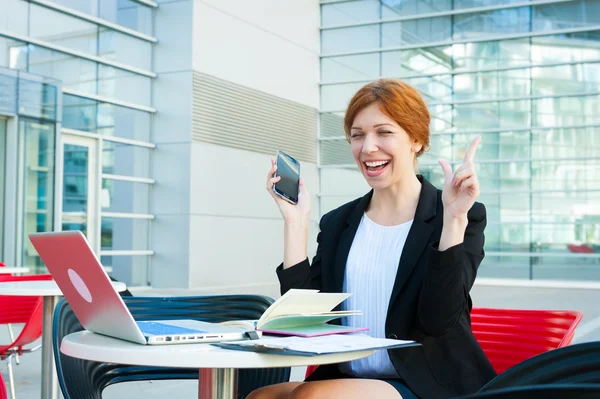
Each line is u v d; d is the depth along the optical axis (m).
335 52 16.64
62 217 11.00
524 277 15.20
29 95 9.45
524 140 15.38
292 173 2.20
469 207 1.77
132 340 1.52
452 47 15.95
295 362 1.40
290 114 15.43
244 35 13.91
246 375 2.33
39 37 10.84
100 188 11.60
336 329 1.70
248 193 13.91
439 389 1.86
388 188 2.13
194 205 12.60
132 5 12.45
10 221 9.30
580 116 15.02
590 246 14.81
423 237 1.99
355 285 2.09
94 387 2.21
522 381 1.04
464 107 15.84
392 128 2.04
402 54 16.25
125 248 12.26
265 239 14.32
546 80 15.27
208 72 12.93
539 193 15.21
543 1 15.21
